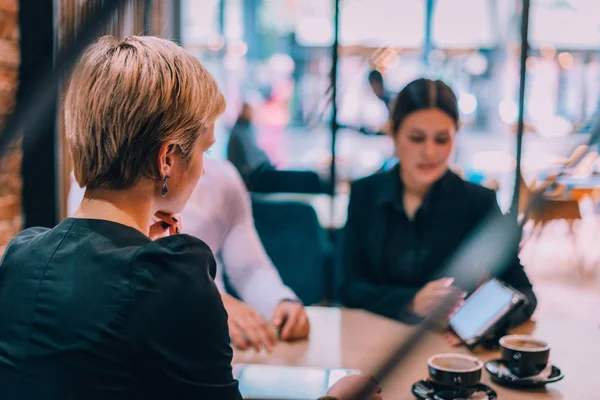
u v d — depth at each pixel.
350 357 1.34
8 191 2.09
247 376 1.23
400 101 1.81
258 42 6.89
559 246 5.41
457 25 6.55
